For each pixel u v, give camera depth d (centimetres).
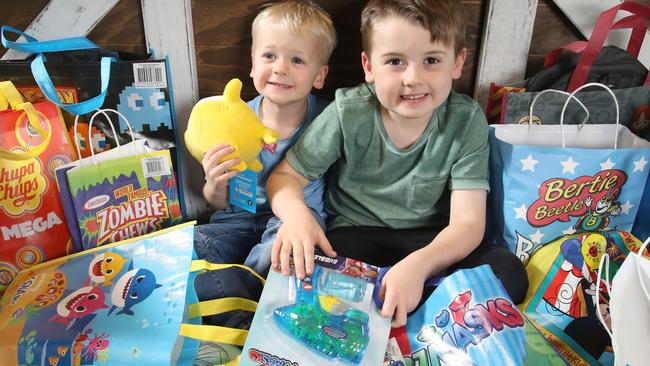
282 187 95
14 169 87
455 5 86
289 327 70
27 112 87
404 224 102
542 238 97
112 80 102
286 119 109
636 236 104
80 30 111
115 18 112
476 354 67
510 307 72
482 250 93
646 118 108
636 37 111
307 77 101
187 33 113
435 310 73
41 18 108
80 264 84
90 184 89
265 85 101
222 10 113
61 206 93
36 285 81
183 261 82
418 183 98
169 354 68
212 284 86
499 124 107
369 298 74
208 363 74
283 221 88
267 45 98
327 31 102
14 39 110
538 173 92
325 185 114
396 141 96
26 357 68
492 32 113
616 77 108
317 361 67
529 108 106
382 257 97
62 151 94
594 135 104
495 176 100
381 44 85
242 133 89
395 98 87
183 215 117
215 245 104
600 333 80
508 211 95
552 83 109
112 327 72
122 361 68
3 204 86
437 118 95
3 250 87
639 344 63
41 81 91
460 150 96
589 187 93
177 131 116
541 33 117
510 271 86
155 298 76
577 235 92
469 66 120
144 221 97
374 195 102
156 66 103
